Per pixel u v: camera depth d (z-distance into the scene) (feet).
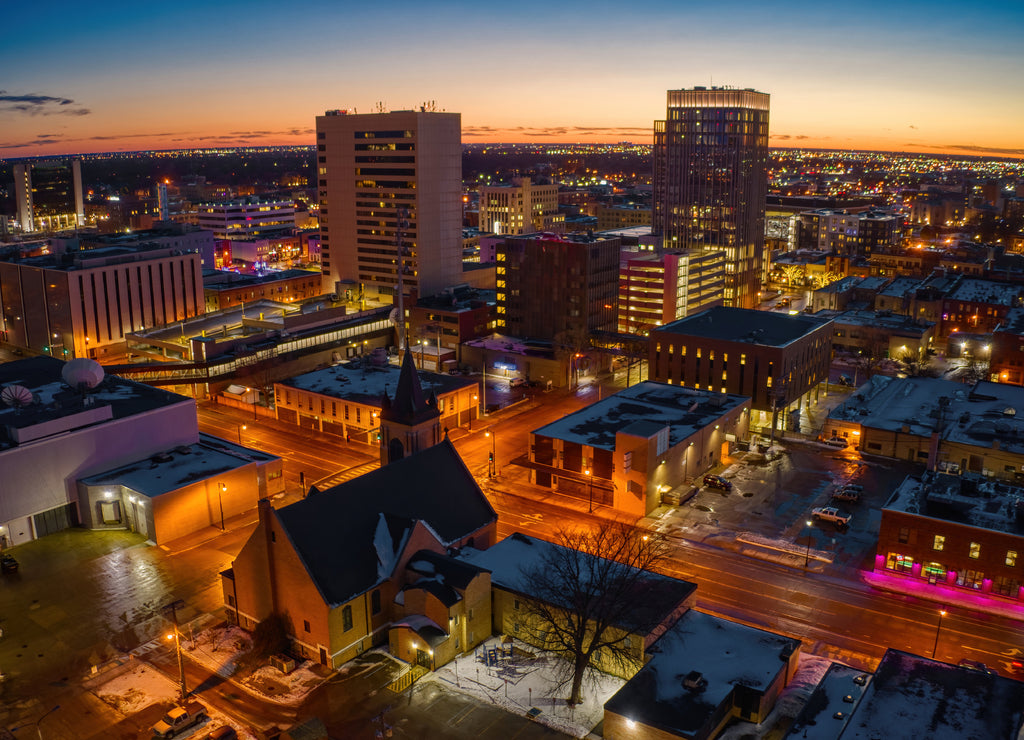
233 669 249.75
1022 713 199.52
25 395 354.74
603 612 248.32
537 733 220.64
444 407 476.95
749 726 221.66
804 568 314.96
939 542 299.58
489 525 309.83
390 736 218.38
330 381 508.12
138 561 320.29
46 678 246.06
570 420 422.41
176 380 520.83
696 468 405.59
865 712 198.59
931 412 447.01
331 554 255.91
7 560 312.91
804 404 533.55
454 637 254.27
